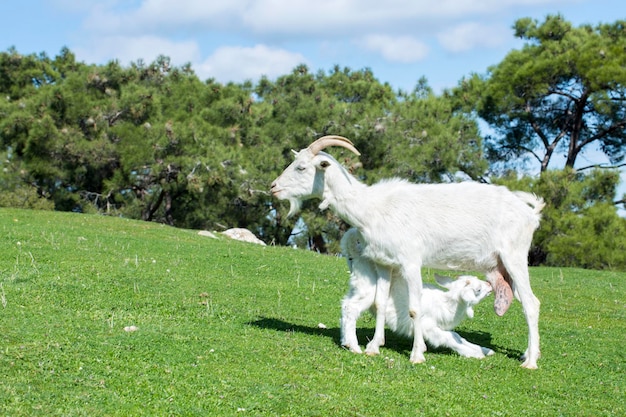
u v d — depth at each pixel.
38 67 37.19
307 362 8.02
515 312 12.27
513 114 32.06
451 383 7.79
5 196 28.34
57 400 6.34
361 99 36.62
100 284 11.24
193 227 33.00
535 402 7.45
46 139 27.62
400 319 8.99
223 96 34.03
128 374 7.10
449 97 35.69
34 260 12.75
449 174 30.72
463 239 8.59
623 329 11.51
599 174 26.56
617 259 24.83
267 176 28.62
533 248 27.58
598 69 28.11
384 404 6.93
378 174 28.58
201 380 7.11
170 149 27.73
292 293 12.39
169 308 10.17
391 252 8.56
